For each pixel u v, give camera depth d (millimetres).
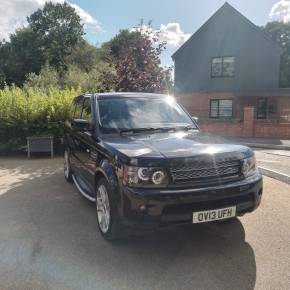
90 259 4023
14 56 53156
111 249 4270
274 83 26344
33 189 6988
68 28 62188
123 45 12625
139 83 11586
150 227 3779
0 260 4012
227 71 27172
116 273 3723
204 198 3861
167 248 4293
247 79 26797
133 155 3908
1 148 11312
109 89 12086
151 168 3797
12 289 3430
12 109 11219
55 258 4047
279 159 11547
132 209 3789
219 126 20422
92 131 5219
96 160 4777
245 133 19953
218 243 4418
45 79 33375
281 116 24562
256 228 4852
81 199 6281
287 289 3395
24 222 5164
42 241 4500
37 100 11547
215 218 3986
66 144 7590
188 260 3996
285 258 4004
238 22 26531
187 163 3875
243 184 4102
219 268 3807
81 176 6055
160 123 5375
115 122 5211
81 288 3451
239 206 4113
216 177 4008
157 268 3826
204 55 27578
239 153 4219
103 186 4516
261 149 15367
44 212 5594
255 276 3633
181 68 28188
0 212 5598
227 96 26516
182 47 27953
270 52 26188
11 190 6914
